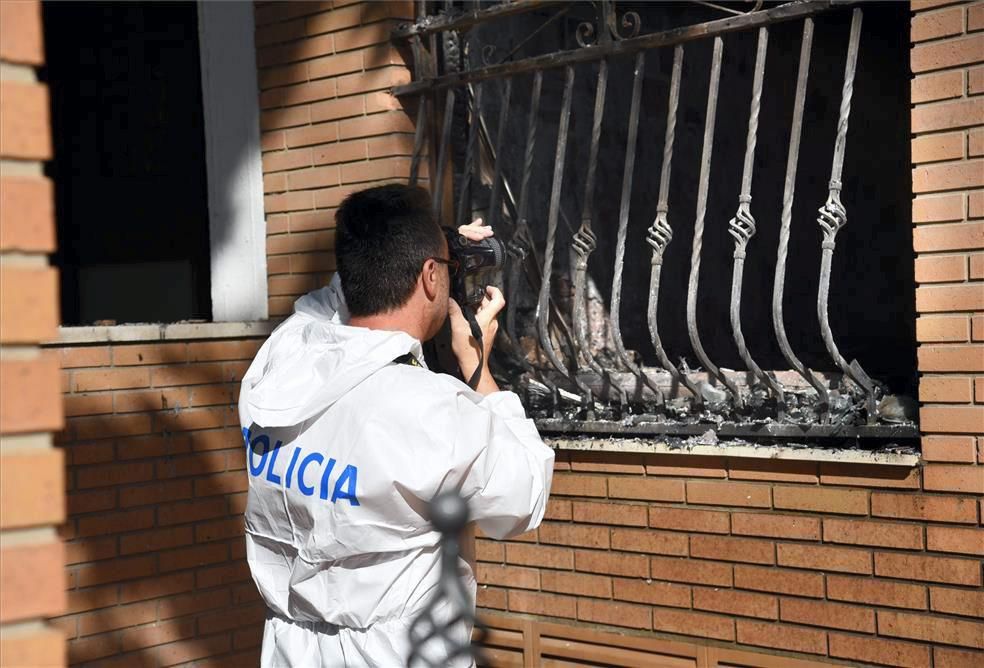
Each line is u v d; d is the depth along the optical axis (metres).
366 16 4.46
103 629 4.32
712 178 6.29
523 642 4.09
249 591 4.75
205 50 4.94
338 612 2.13
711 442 3.63
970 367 3.10
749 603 3.57
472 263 2.56
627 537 3.83
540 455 2.28
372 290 2.26
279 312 4.82
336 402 2.15
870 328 7.62
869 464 3.30
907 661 3.27
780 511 3.50
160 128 5.52
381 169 4.45
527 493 2.19
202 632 4.60
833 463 3.38
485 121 4.75
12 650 1.44
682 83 6.04
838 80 7.47
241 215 4.89
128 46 5.57
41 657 1.46
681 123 6.03
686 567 3.70
